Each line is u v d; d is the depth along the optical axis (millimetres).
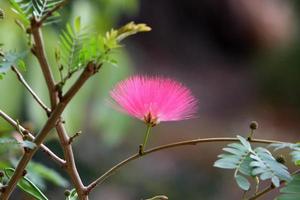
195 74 13273
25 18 1227
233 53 13656
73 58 1211
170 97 1354
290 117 11555
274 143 1435
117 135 3996
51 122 1210
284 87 11781
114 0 3863
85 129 7699
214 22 13719
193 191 8555
